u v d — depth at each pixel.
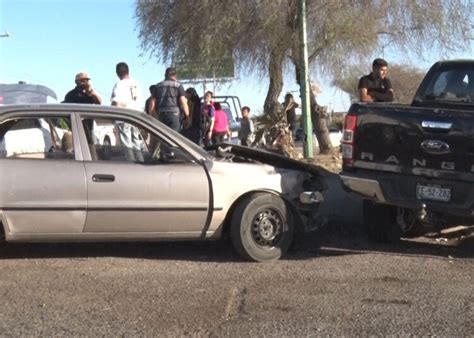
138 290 5.91
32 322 5.05
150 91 11.94
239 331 4.88
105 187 6.57
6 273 6.41
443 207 6.77
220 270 6.64
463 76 7.54
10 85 13.73
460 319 5.17
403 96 23.73
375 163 7.21
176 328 4.95
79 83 10.59
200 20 15.80
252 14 15.23
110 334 4.81
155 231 6.77
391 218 7.93
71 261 6.93
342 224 8.78
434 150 6.79
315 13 15.26
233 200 6.93
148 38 17.39
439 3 15.91
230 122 20.02
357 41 15.84
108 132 6.83
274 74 17.02
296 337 4.77
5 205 6.37
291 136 15.11
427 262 7.02
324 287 6.03
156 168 6.73
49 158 6.61
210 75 17.41
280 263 6.96
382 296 5.77
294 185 7.16
